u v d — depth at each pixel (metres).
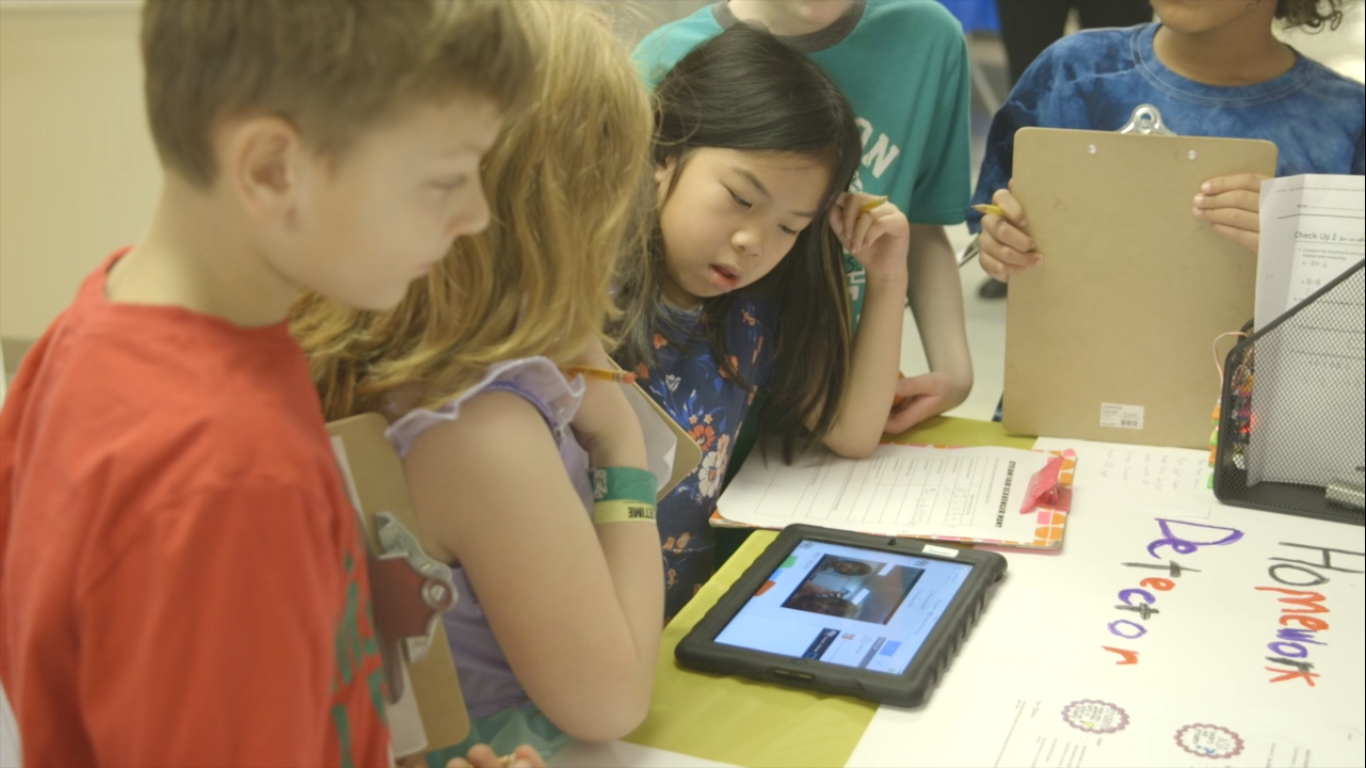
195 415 0.54
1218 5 1.42
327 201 0.54
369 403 0.79
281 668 0.55
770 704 0.92
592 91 0.78
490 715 0.90
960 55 1.54
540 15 0.77
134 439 0.54
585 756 0.87
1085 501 1.26
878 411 1.36
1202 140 1.26
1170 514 1.22
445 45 0.54
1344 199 1.18
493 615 0.81
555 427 0.82
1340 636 1.00
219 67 0.53
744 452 1.46
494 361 0.78
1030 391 1.42
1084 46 1.65
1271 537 1.17
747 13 1.49
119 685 0.54
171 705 0.53
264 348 0.59
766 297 1.37
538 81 0.76
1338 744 0.85
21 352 2.18
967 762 0.84
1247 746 0.85
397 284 0.58
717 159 1.14
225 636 0.53
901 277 1.34
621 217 0.83
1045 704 0.91
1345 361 1.19
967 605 1.01
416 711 0.76
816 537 1.15
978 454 1.38
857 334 1.38
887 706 0.91
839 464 1.38
